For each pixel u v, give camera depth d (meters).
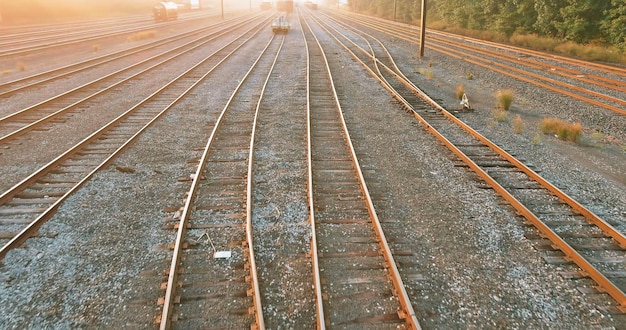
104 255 5.39
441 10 41.06
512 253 5.56
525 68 19.17
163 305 4.53
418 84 16.75
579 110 12.81
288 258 5.39
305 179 7.71
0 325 4.24
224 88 15.39
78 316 4.39
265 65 20.58
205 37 33.47
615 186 7.79
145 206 6.68
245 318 4.39
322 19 61.00
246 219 6.26
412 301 4.70
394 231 6.05
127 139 9.75
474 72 18.95
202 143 9.55
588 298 4.75
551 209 6.72
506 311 4.57
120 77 17.20
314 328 4.29
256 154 8.91
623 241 5.73
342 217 6.42
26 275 4.99
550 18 26.64
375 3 72.25
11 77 17.28
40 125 10.75
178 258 5.25
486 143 9.72
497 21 30.91
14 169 8.02
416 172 8.15
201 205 6.68
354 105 13.23
